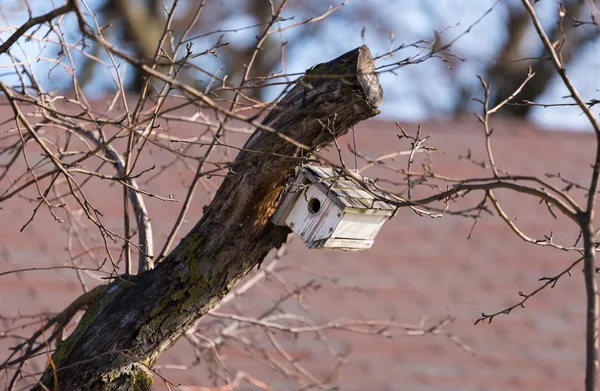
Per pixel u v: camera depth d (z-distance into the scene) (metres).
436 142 11.12
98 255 7.61
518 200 10.66
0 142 9.39
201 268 4.71
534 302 9.23
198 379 7.62
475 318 8.91
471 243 9.91
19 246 8.57
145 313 4.66
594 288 3.66
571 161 11.44
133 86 17.75
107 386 4.59
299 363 8.05
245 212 4.72
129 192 5.77
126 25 17.53
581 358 8.66
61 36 5.75
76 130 5.91
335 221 4.95
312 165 5.09
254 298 8.55
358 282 9.07
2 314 7.84
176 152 4.35
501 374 8.32
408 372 8.16
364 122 11.12
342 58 4.55
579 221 3.81
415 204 4.17
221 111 3.47
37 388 4.68
